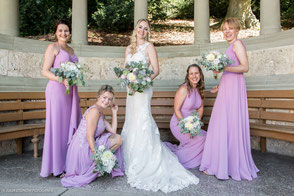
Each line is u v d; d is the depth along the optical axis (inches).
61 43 120.4
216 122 116.7
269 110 166.4
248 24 350.3
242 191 97.2
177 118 136.0
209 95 188.5
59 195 91.7
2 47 169.9
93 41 344.2
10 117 153.6
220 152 112.0
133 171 107.8
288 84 158.6
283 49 167.5
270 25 183.2
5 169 125.6
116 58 217.5
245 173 111.0
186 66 211.9
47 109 113.4
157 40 358.0
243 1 353.4
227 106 114.2
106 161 97.2
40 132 152.7
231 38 115.4
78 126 121.5
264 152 163.3
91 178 103.6
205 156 121.0
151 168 107.0
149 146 112.3
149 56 121.3
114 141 111.0
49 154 111.3
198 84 137.0
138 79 108.1
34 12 392.8
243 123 113.7
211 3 478.9
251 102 168.6
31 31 403.2
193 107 135.8
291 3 382.0
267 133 140.0
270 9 182.2
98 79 213.6
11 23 187.8
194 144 133.3
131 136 117.6
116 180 108.3
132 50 123.8
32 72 187.0
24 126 150.3
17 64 178.4
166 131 196.2
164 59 218.2
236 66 110.4
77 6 216.5
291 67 163.5
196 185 103.9
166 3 477.7
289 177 113.6
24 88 176.6
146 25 121.5
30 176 114.7
